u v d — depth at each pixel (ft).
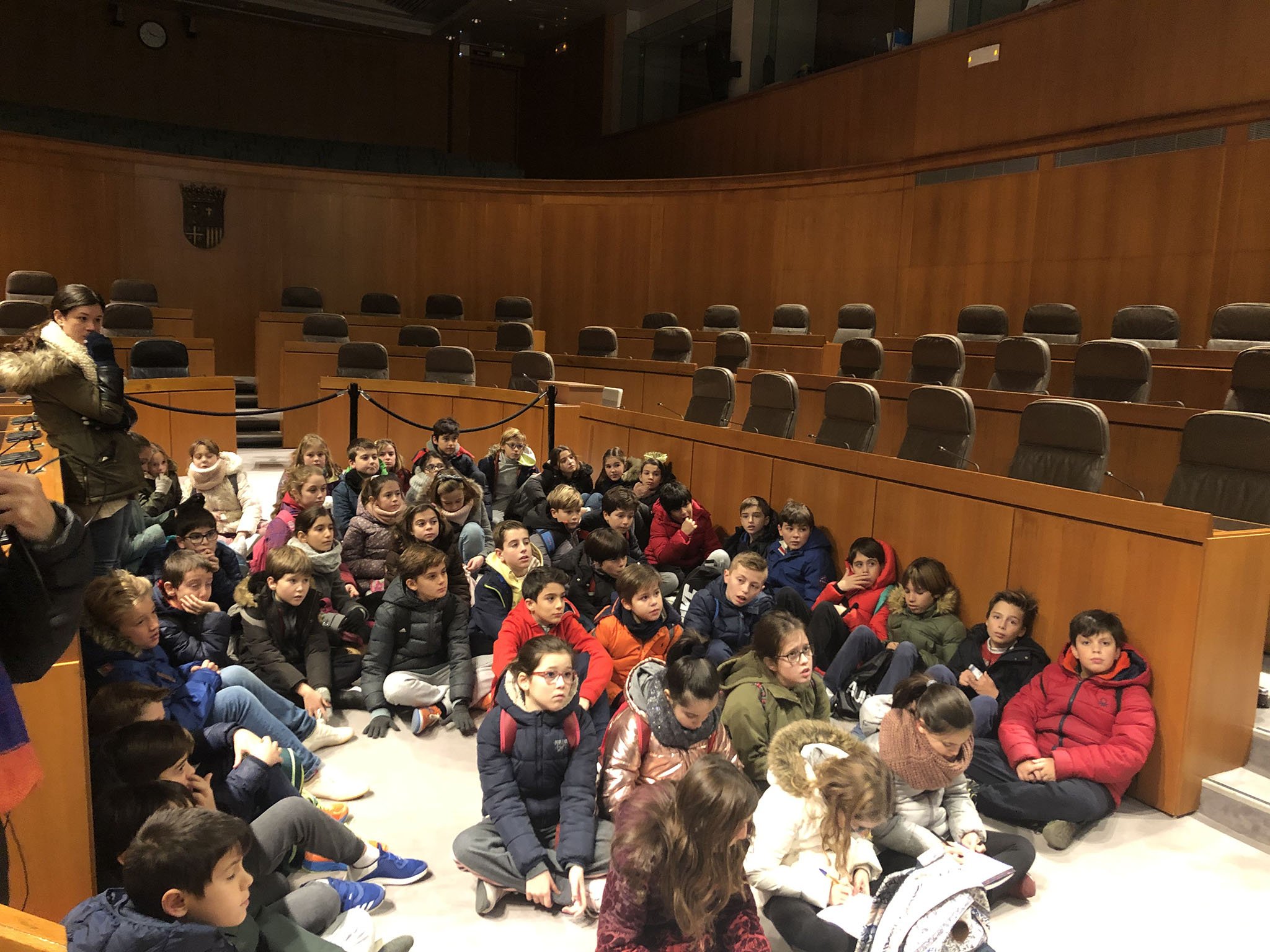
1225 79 27.55
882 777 8.18
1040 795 10.45
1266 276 26.58
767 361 30.45
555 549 17.95
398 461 21.16
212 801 8.05
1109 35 30.48
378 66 58.59
